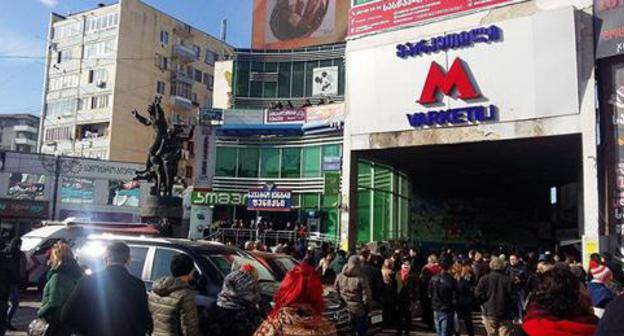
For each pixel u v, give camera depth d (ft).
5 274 31.24
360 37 72.84
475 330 45.96
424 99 66.03
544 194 116.67
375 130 70.13
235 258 26.71
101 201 147.64
